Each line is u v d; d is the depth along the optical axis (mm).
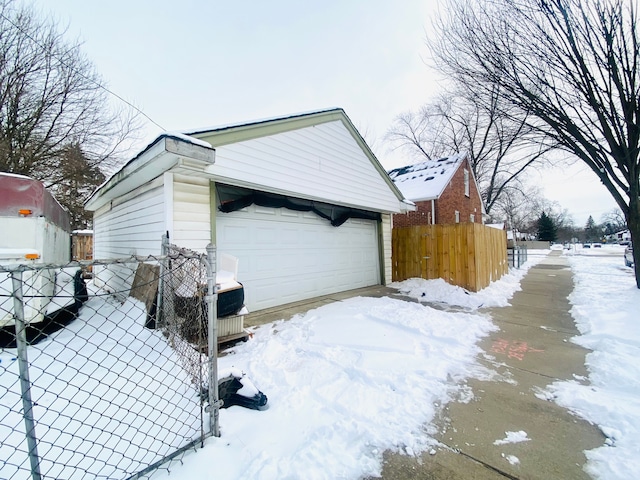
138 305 4367
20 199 3709
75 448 1701
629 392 2615
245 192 5312
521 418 2283
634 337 3676
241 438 1958
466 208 16547
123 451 1719
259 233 5684
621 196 6539
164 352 3080
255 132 4867
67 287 4812
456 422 2230
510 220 33375
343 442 1981
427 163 16719
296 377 2883
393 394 2590
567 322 4828
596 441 2020
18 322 1301
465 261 7176
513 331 4375
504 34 5613
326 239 7246
